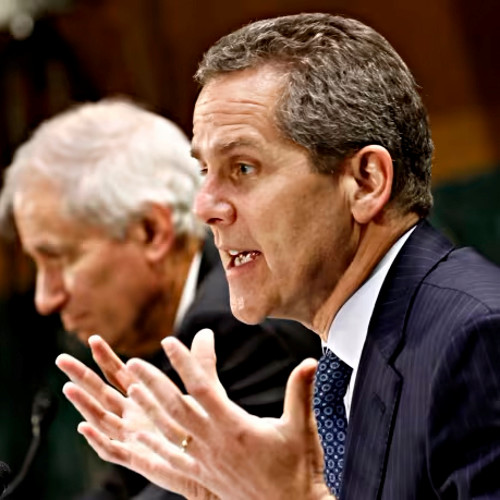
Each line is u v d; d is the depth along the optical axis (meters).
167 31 12.97
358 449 4.42
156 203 6.66
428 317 4.35
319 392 4.86
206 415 3.82
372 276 4.63
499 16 11.28
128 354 6.97
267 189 4.45
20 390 11.88
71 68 12.60
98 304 6.73
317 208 4.48
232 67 4.55
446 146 11.66
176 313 6.86
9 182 7.04
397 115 4.58
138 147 6.76
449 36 11.54
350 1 11.91
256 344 6.25
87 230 6.61
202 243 6.87
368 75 4.54
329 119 4.43
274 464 3.80
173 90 13.02
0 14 12.42
